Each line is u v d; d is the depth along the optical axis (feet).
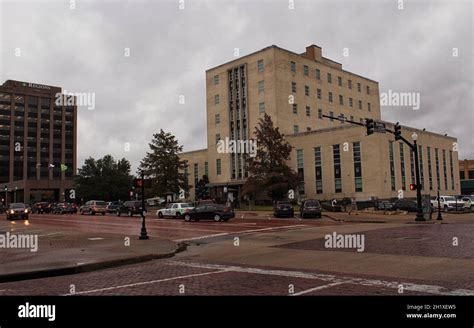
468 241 53.88
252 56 233.55
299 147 215.72
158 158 214.48
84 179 315.78
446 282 29.30
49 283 33.53
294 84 231.71
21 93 431.02
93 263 40.86
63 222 119.96
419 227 81.76
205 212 116.06
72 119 457.68
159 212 144.66
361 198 188.14
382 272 33.91
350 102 270.67
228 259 45.21
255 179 183.42
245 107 235.61
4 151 417.90
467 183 310.45
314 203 125.18
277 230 81.76
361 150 190.29
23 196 363.15
